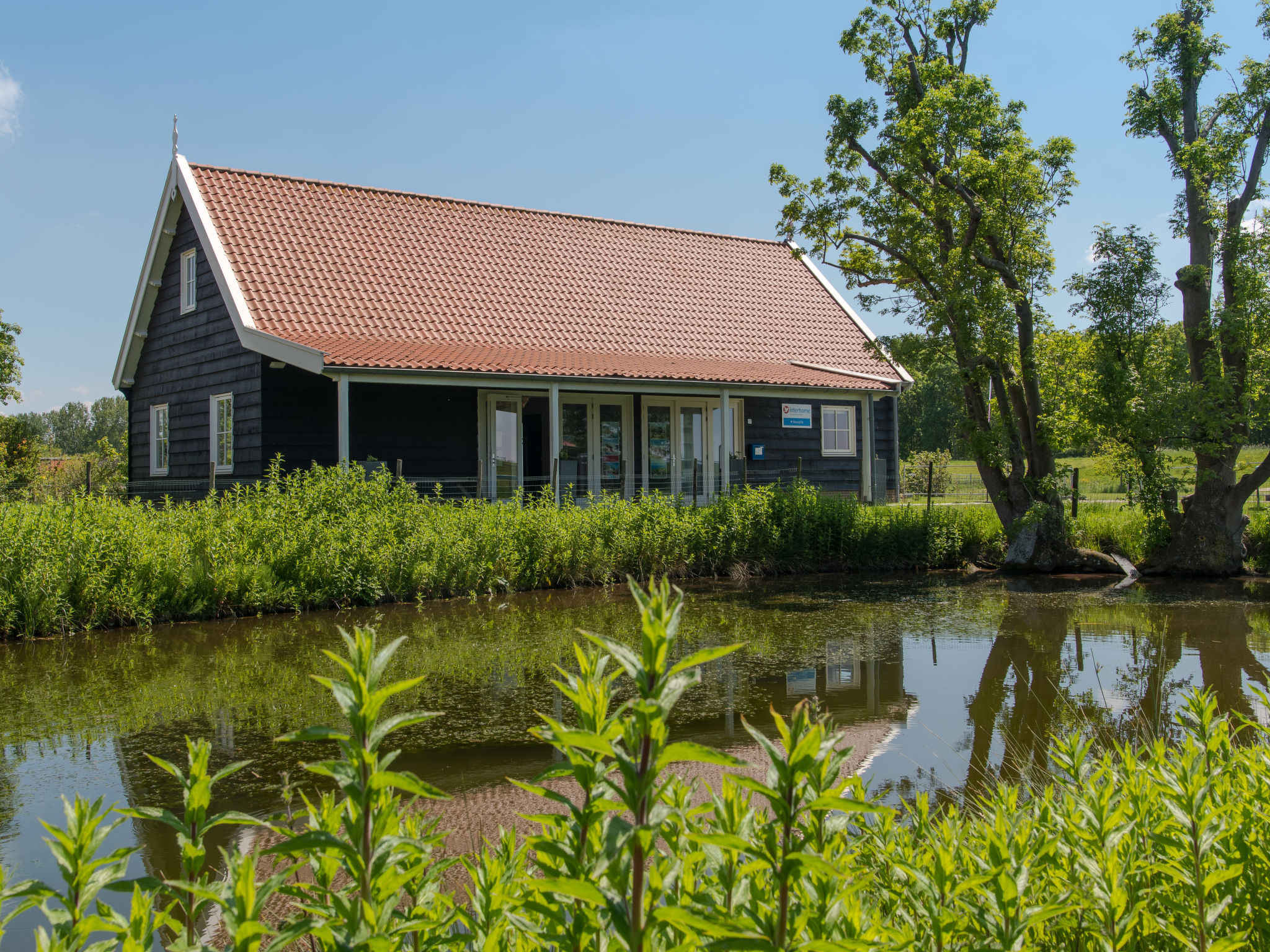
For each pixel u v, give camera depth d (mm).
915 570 16625
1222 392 15102
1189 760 1951
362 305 17062
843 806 1105
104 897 3434
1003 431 16062
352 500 12648
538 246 21016
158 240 18188
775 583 14500
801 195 17062
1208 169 15438
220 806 4578
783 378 18547
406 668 7852
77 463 30641
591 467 18797
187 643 9125
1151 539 16094
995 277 15555
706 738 5699
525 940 1391
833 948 1063
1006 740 5531
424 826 1683
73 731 5992
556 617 10625
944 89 15328
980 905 1741
